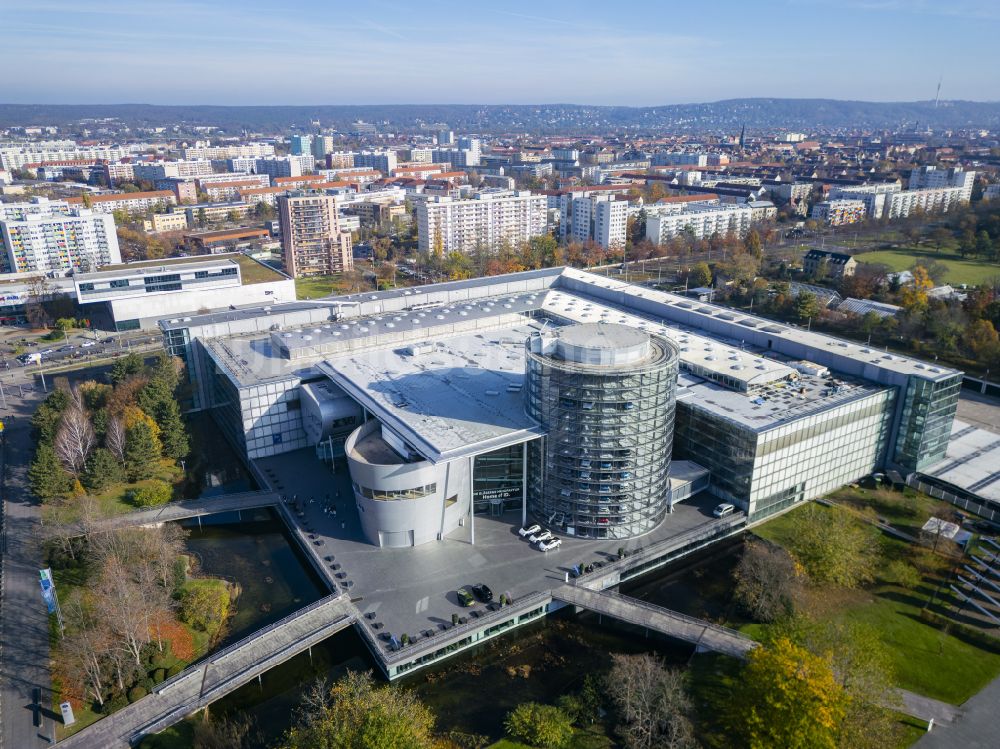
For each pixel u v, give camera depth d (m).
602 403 121.62
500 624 112.50
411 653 103.12
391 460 129.75
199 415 193.75
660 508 133.88
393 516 125.38
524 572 121.94
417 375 161.12
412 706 92.19
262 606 120.50
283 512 143.25
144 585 112.94
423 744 84.75
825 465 146.38
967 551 127.69
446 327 198.38
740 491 138.12
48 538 134.00
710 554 132.75
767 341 178.25
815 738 80.12
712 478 144.62
